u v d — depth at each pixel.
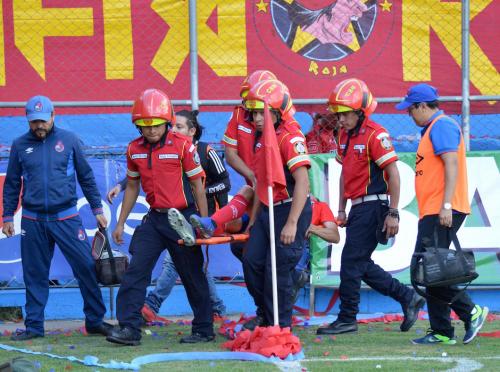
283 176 23.02
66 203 26.91
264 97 23.22
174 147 24.41
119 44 33.50
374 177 26.38
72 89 33.41
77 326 30.30
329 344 24.59
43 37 33.28
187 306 32.62
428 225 24.19
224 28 33.62
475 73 34.31
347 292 26.89
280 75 33.78
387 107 34.84
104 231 27.27
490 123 34.81
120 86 33.56
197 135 29.33
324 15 33.75
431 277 23.22
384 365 20.67
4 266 31.73
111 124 34.34
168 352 23.31
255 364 21.02
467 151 32.03
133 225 32.16
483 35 34.22
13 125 33.81
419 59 34.03
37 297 26.98
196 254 24.97
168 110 24.22
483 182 31.92
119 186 29.48
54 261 32.03
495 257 31.75
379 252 31.67
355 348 23.72
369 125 26.17
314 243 31.62
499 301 32.44
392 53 33.94
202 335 25.47
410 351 23.05
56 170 26.78
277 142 23.28
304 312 32.34
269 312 23.73
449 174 23.70
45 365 21.39
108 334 27.23
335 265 31.67
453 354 22.44
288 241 23.09
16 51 33.22
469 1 33.59
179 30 33.59
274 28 33.66
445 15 34.00
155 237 24.80
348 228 26.84
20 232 29.84
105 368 20.72
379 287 27.44
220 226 24.23
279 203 23.75
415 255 23.81
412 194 31.95
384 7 33.84
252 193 24.67
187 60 33.66
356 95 25.88
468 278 23.50
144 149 24.62
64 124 34.25
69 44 33.34
